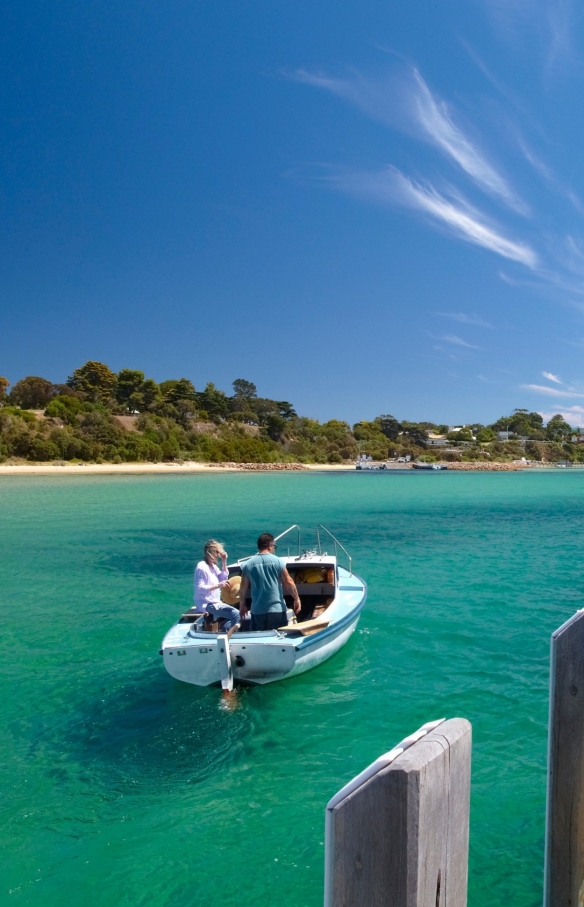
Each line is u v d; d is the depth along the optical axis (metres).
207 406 132.50
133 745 7.43
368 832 1.37
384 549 22.19
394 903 1.35
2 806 6.15
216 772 6.77
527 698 8.55
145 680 9.59
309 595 11.34
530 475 106.69
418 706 8.34
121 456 93.12
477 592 15.14
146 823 5.82
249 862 5.21
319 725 7.84
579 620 2.27
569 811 2.28
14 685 9.41
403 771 1.33
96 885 4.98
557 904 2.29
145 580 17.36
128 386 126.12
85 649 11.20
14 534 26.53
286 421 137.75
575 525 29.86
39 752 7.29
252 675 8.61
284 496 49.28
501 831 5.50
